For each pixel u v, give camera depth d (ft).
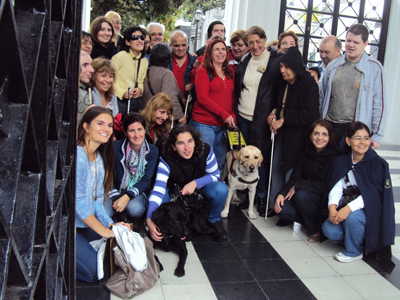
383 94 9.90
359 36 9.59
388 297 7.05
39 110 2.12
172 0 45.29
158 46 11.25
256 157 10.10
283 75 10.04
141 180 8.68
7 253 1.62
